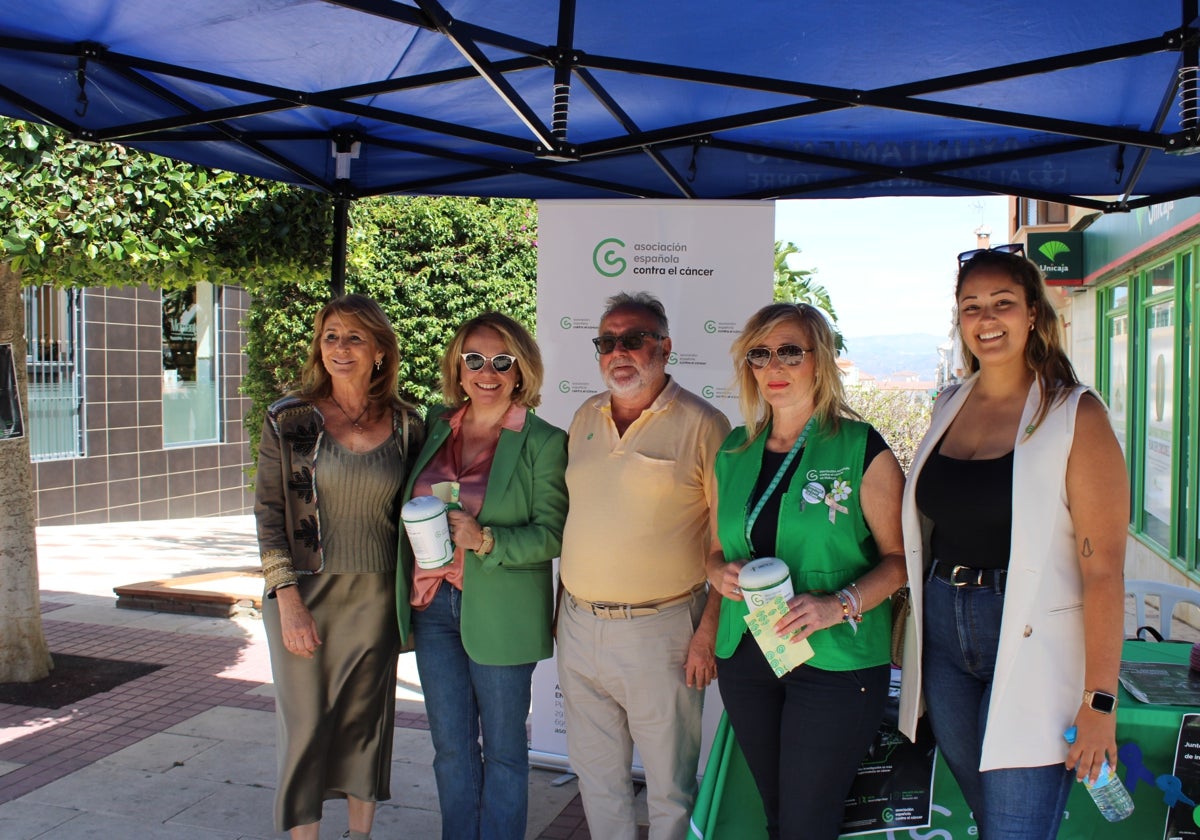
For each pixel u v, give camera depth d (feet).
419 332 32.83
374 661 11.07
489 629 10.48
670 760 10.12
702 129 11.12
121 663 20.67
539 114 13.24
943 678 8.32
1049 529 7.64
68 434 47.09
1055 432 7.66
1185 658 11.45
